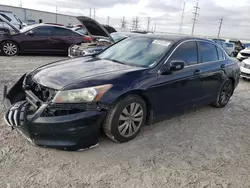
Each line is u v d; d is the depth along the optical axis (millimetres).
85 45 8375
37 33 9812
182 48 3752
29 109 2738
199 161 2871
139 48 3826
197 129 3781
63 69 3170
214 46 4543
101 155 2812
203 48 4207
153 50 3646
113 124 2891
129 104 3006
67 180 2359
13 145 2855
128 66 3365
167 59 3459
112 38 9242
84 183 2336
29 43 9719
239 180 2588
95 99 2660
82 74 2943
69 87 2617
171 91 3494
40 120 2533
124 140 3107
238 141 3498
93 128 2693
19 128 2707
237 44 23688
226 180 2566
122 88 2850
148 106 3301
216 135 3631
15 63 8039
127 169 2602
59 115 2568
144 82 3086
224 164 2857
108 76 2898
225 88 4875
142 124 3303
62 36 10242
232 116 4539
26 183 2270
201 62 4102
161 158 2861
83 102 2613
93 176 2447
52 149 2830
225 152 3141
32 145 2883
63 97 2576
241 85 7652
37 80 2930
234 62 5082
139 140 3240
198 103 4203
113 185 2344
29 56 9992
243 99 5875
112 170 2564
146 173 2562
